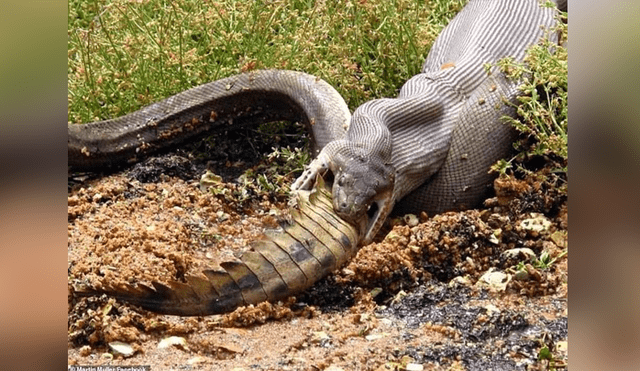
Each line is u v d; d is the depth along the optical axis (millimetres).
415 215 9391
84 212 9109
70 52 10922
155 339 6633
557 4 11852
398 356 6211
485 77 10008
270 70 10508
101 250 8008
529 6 11234
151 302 6906
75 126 10211
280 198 9453
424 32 11195
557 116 9430
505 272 7746
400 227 8383
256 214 9266
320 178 8281
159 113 10531
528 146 9539
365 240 8227
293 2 11758
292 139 10820
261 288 7125
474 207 9422
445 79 9891
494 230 8469
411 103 9430
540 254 8234
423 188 9391
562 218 8539
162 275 7496
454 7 12266
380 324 6941
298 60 10945
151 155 10539
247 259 7203
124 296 6887
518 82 9836
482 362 6109
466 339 6520
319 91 10062
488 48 10438
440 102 9625
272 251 7324
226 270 7070
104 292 6918
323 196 8172
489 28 10727
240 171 10336
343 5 11141
